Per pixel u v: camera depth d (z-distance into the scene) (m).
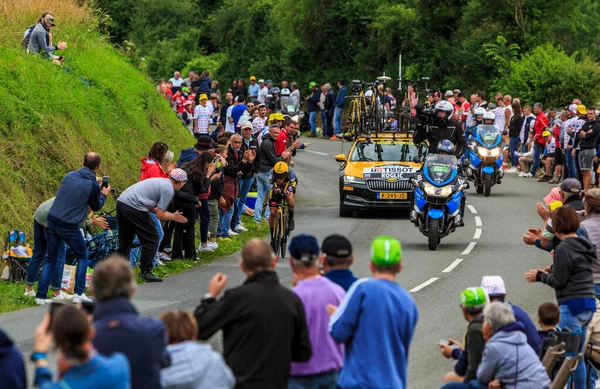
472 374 22.02
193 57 171.25
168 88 99.19
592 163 67.06
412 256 47.12
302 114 108.50
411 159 63.12
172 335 17.14
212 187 47.28
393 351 19.02
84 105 61.38
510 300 37.81
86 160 35.38
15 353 17.52
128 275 16.59
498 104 87.38
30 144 50.84
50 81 59.47
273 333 18.44
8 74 56.28
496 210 62.69
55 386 14.75
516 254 47.59
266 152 55.72
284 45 150.50
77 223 34.94
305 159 97.12
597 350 28.16
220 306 18.59
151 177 42.47
